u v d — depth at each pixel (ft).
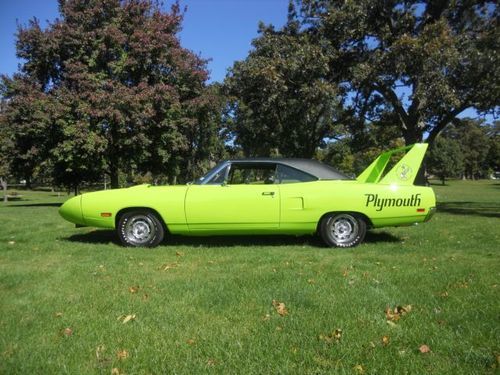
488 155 296.30
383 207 24.41
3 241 26.91
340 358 10.85
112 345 11.68
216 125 101.45
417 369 10.30
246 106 67.97
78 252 23.36
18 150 71.31
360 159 181.57
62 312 14.02
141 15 68.69
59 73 71.15
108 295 15.64
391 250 23.44
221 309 14.17
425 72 46.96
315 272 18.63
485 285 16.37
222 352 11.21
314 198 24.23
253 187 24.57
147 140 65.21
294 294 15.39
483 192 116.37
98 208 24.95
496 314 13.38
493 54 46.78
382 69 49.34
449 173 232.94
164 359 10.92
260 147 91.25
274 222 24.40
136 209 24.84
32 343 11.82
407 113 58.65
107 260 21.29
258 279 17.44
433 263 20.24
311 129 70.59
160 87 64.80
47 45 66.33
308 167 25.25
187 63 69.21
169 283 17.02
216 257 21.85
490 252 22.72
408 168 25.12
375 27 53.67
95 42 65.21
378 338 11.91
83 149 63.72
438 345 11.43
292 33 55.21
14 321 13.28
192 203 24.36
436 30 46.42
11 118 67.00
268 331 12.43
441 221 35.63
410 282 16.97
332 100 54.34
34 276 18.22
